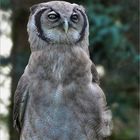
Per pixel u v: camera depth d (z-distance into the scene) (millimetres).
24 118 9203
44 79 9008
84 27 9227
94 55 13469
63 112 8930
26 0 13328
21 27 13945
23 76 9203
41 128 8969
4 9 13500
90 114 9000
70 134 8953
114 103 14094
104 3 13594
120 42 12914
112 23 12742
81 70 9023
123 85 14055
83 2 13188
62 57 9023
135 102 14578
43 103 8953
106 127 9164
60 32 9062
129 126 15633
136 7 13516
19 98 9211
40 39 9156
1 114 14656
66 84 8969
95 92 9055
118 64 13672
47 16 9125
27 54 13711
